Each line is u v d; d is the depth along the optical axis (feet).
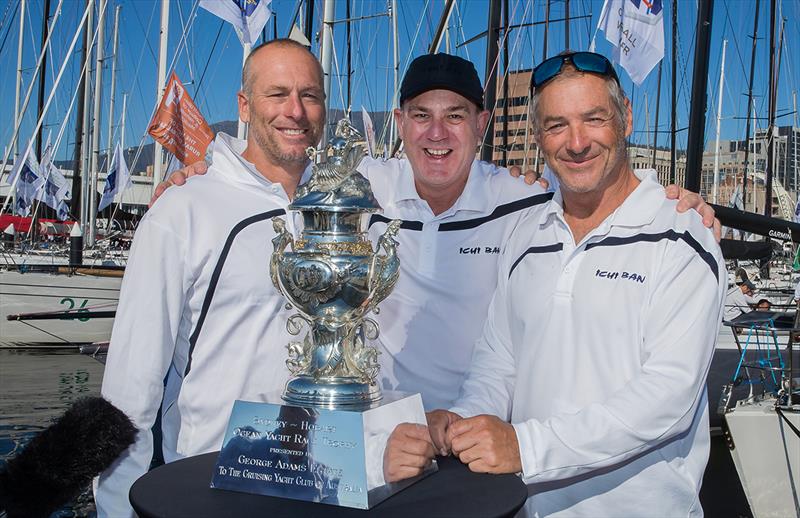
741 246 29.37
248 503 4.35
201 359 6.73
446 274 7.97
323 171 4.95
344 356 5.04
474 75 7.93
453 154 7.80
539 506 6.19
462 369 7.91
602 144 6.00
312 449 4.45
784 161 87.66
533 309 6.42
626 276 6.00
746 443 15.14
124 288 6.48
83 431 4.84
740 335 23.48
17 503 4.60
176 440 6.87
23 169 53.88
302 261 4.85
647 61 22.15
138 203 92.17
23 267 39.99
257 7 24.23
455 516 4.13
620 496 5.99
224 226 6.73
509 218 7.98
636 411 5.36
